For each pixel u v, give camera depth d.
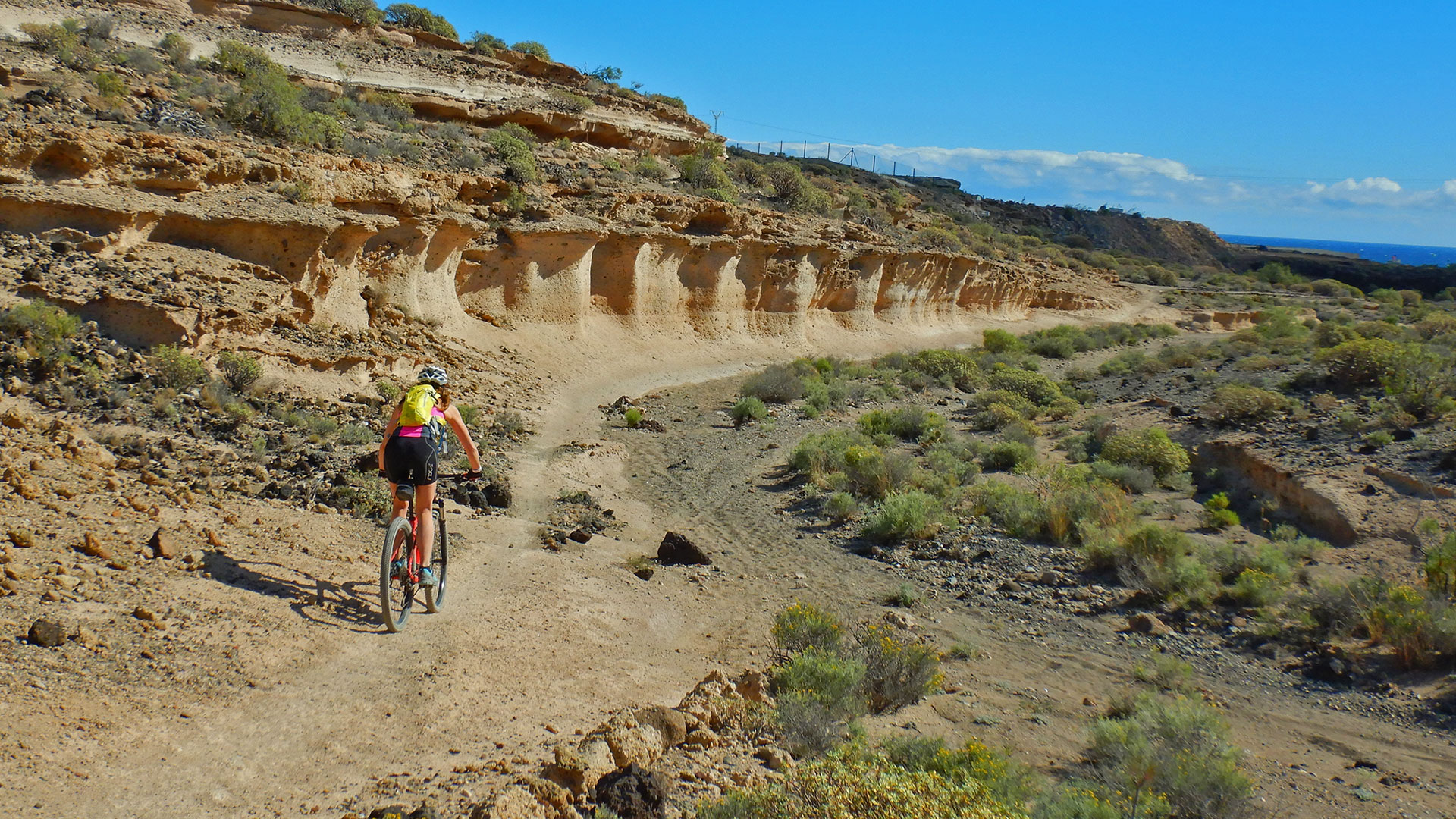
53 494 6.86
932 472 18.56
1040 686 9.11
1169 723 7.18
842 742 6.36
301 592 6.55
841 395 29.89
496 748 4.95
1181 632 11.07
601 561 10.62
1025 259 81.38
